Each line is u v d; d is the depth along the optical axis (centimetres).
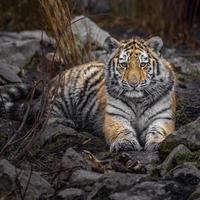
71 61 1380
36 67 1567
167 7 1998
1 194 841
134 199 799
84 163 937
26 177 859
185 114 1227
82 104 1248
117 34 2019
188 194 803
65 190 850
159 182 822
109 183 828
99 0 2312
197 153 918
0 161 869
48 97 1005
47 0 1351
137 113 1142
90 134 1173
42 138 1065
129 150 1070
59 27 1356
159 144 1041
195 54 1789
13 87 1327
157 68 1138
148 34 2000
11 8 1891
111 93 1143
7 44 1598
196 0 2003
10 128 1133
